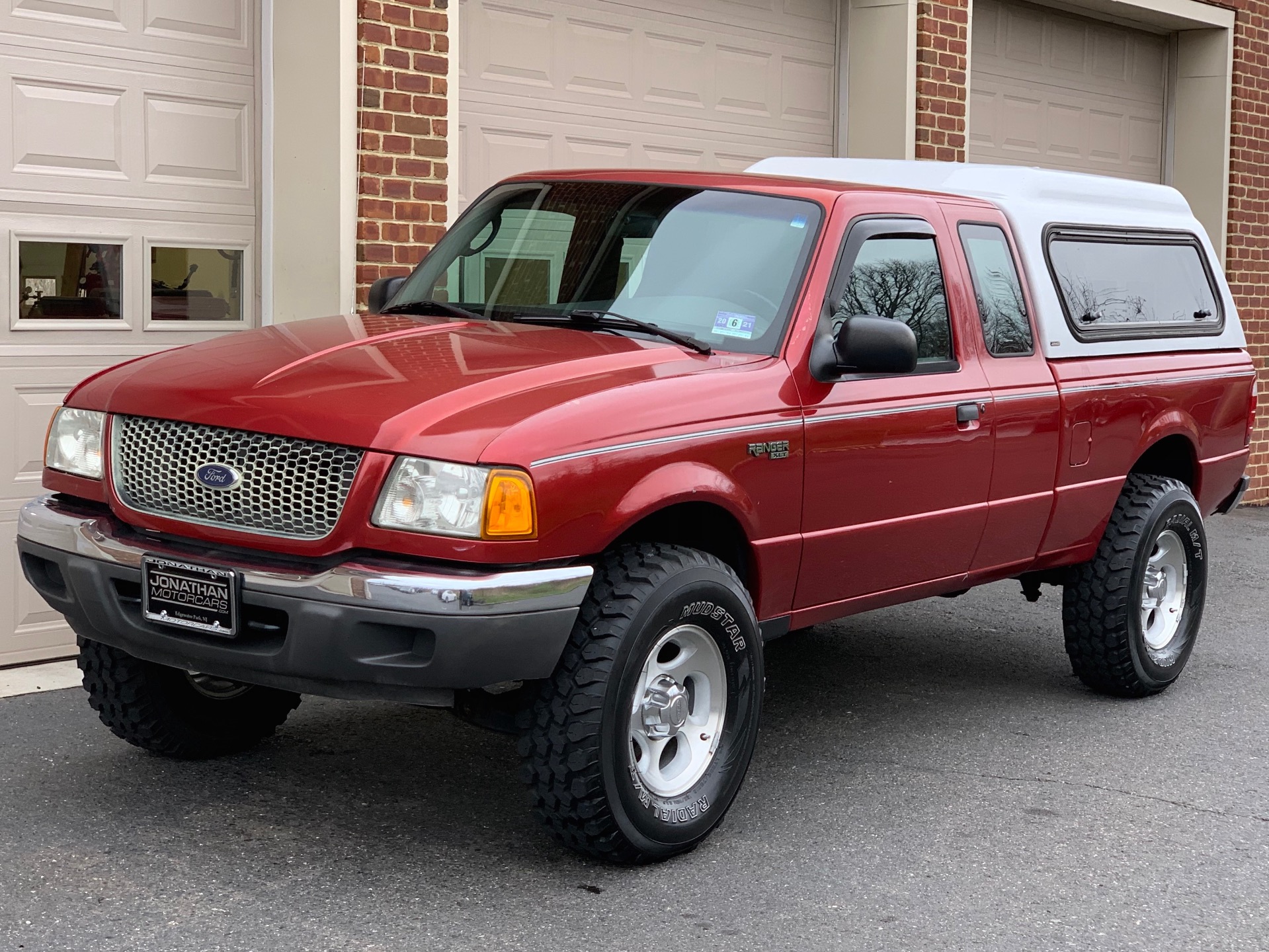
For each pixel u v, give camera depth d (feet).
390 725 17.48
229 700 15.81
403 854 13.38
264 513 12.24
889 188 17.24
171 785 15.01
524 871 13.09
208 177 21.72
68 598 13.42
